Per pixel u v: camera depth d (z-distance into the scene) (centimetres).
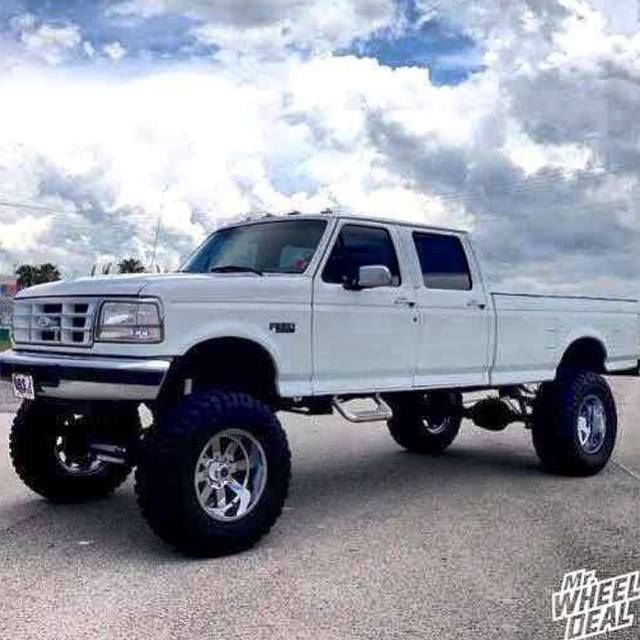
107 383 488
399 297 633
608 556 491
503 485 707
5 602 420
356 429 1059
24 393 544
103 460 595
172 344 491
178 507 480
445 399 811
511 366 727
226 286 522
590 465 746
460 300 683
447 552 503
